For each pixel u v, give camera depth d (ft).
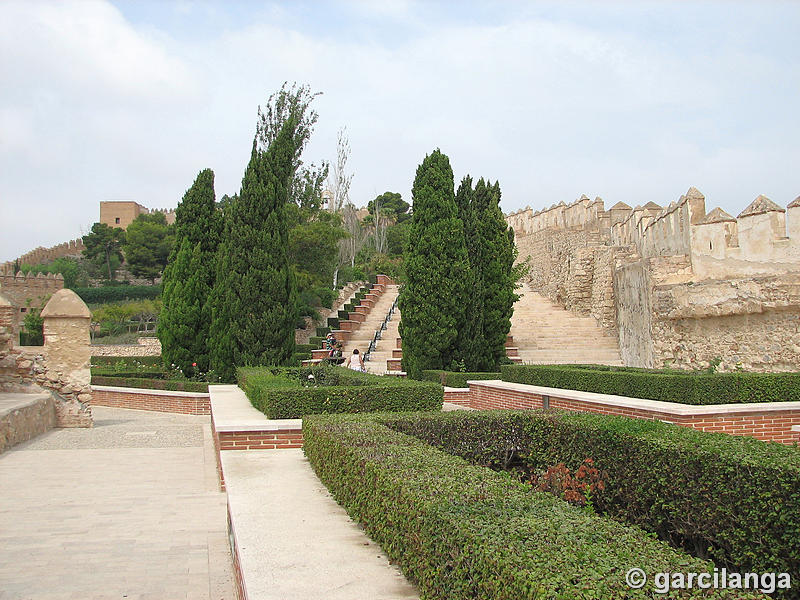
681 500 18.34
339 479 19.43
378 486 15.40
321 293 118.11
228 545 21.85
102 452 42.78
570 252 102.17
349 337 96.02
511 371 55.36
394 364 77.82
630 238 84.79
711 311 53.83
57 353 55.88
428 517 12.08
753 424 34.88
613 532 10.91
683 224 62.54
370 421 25.05
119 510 26.99
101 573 19.21
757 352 51.03
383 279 130.21
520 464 26.84
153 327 161.99
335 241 116.78
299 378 42.19
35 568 19.66
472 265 69.31
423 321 64.90
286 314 69.87
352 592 12.51
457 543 10.81
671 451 18.74
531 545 10.09
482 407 56.03
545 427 25.67
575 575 8.91
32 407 49.39
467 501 12.67
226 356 69.87
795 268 49.73
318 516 18.15
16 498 29.30
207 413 65.16
